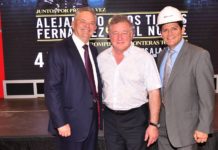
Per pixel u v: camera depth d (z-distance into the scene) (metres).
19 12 4.93
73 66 2.09
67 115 2.16
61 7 4.91
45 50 5.04
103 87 2.21
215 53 5.02
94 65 2.21
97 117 2.26
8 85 5.14
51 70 2.08
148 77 2.09
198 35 4.98
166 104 2.12
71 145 2.23
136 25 4.95
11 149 3.23
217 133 3.06
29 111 4.32
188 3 4.89
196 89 2.06
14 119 3.94
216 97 4.81
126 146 2.24
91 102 2.16
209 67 1.99
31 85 5.13
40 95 5.16
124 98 2.12
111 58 2.14
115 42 2.06
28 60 5.08
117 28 2.03
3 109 4.47
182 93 2.05
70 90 2.11
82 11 2.12
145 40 4.98
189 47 2.07
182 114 2.08
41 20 4.95
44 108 4.48
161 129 2.22
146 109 2.20
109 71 2.14
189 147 2.12
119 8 4.91
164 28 2.08
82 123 2.16
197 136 2.05
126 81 2.10
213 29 4.97
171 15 2.04
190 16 4.93
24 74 5.11
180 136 2.10
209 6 4.91
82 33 2.12
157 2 4.89
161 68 2.22
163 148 2.24
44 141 3.22
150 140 2.13
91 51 2.26
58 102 2.08
